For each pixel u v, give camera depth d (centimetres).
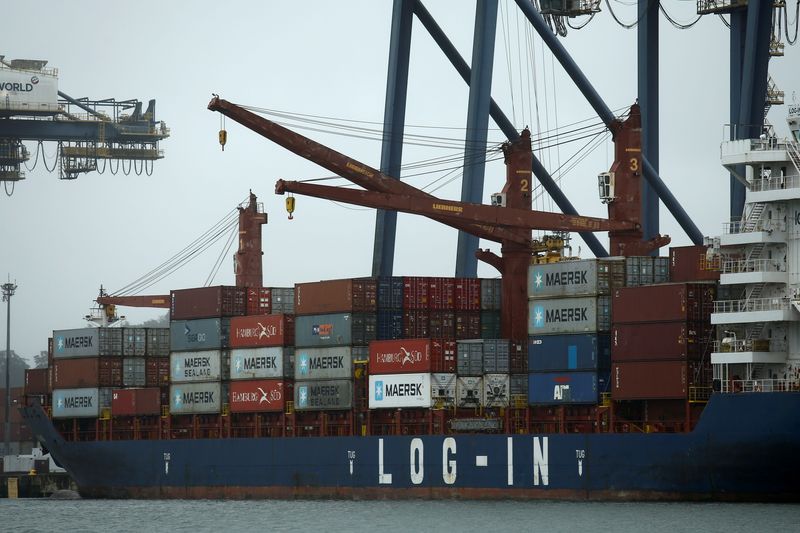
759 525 19700
